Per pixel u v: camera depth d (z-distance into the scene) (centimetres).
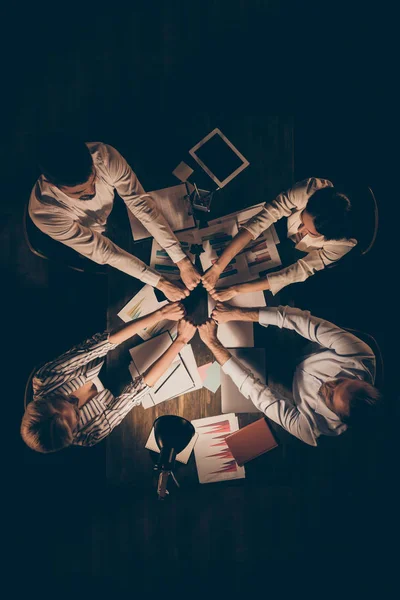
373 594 291
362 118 306
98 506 288
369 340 260
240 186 283
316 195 223
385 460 294
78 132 298
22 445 291
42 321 294
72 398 247
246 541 289
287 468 277
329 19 308
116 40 304
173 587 288
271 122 288
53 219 223
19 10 304
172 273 272
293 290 280
